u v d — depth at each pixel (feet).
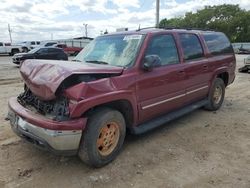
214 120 20.01
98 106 12.62
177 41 17.34
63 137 11.09
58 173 12.34
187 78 17.66
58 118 11.33
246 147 15.34
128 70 13.69
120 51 15.07
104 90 12.12
